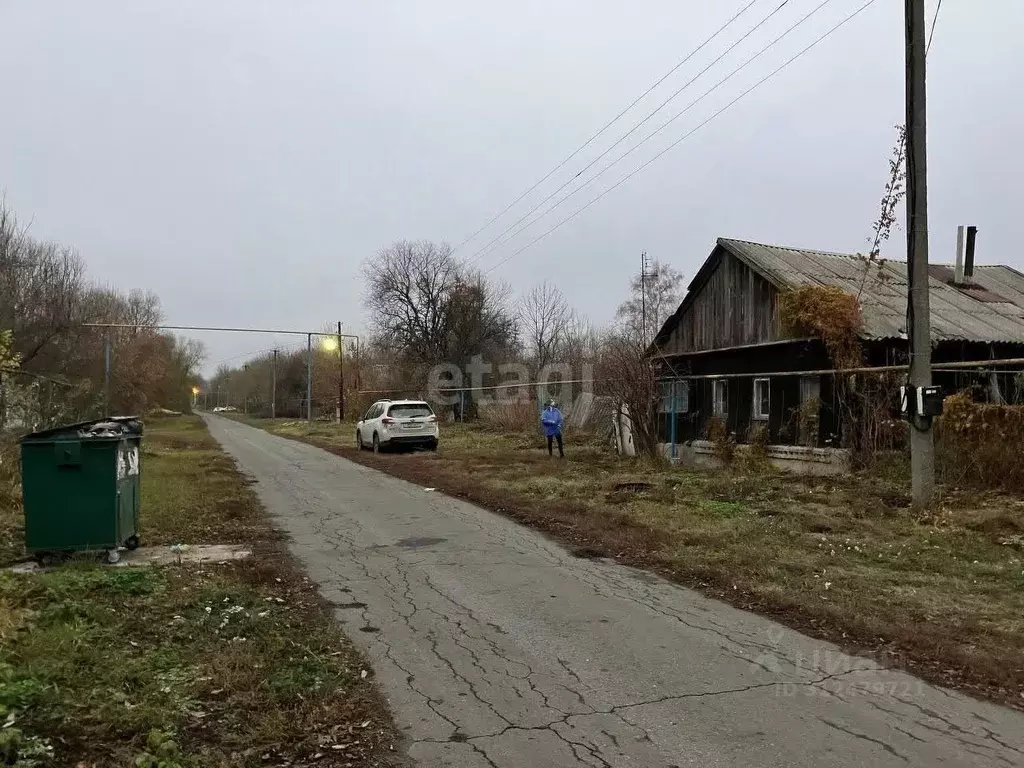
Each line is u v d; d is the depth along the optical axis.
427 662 4.71
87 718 3.67
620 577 6.86
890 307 15.36
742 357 16.98
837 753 3.52
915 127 9.47
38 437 7.01
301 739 3.64
